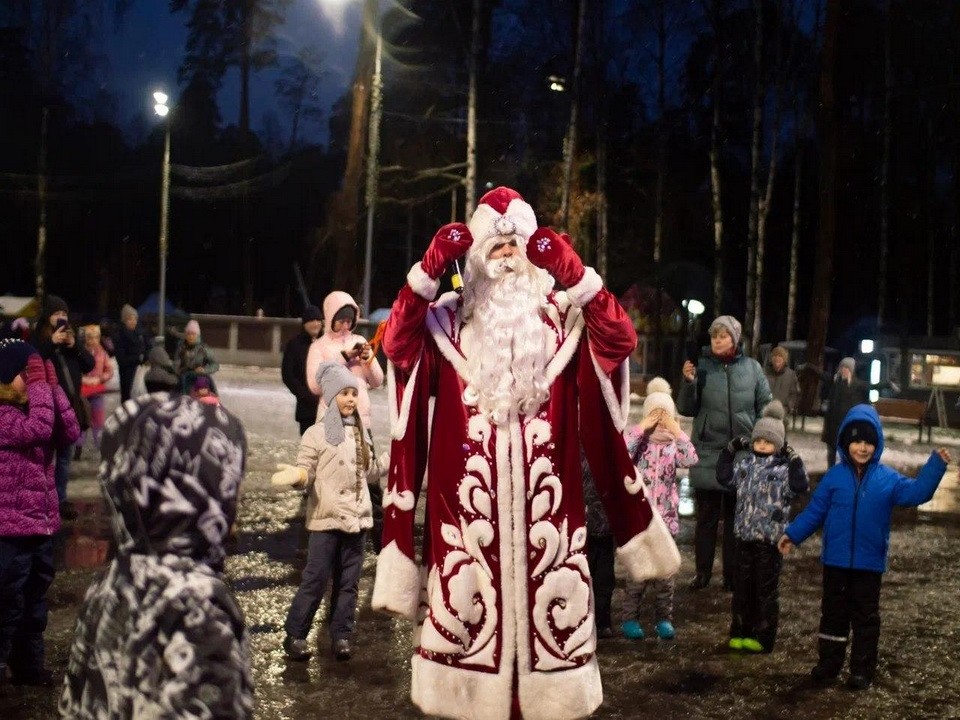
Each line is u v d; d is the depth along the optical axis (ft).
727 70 137.08
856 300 154.71
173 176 191.52
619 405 13.78
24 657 18.92
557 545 13.35
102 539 30.89
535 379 13.41
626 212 147.64
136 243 193.06
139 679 8.63
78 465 45.39
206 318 139.95
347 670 20.61
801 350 116.06
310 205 200.85
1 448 18.34
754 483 23.13
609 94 125.39
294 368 36.52
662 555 13.92
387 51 132.05
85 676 8.95
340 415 21.42
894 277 154.30
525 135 142.00
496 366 13.38
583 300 13.19
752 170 112.88
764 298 154.92
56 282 186.91
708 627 24.76
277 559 29.63
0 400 18.33
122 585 8.91
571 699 13.09
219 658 8.66
